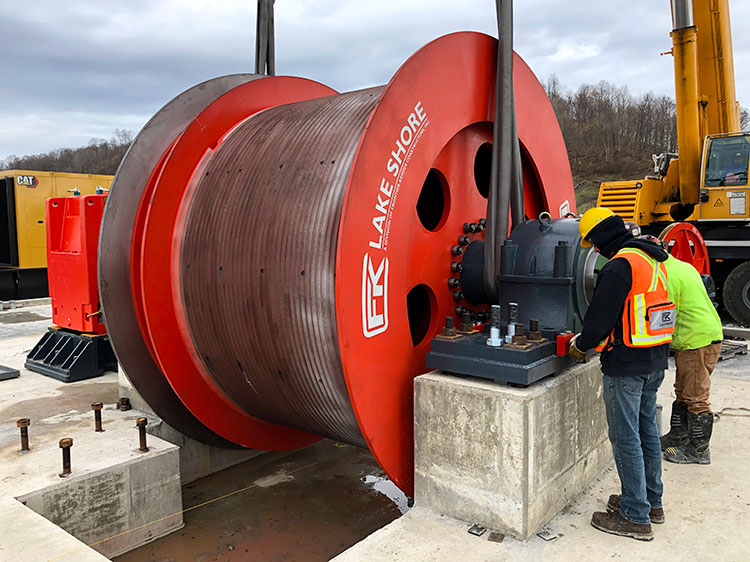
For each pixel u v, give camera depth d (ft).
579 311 11.11
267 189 11.46
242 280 11.35
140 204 12.57
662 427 15.28
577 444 11.00
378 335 10.11
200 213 12.46
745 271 32.89
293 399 11.89
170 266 12.72
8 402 17.04
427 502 10.49
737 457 13.20
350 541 12.10
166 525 12.42
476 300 12.56
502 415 9.45
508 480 9.48
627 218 37.37
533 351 9.77
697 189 34.96
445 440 10.14
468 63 12.05
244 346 11.78
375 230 9.89
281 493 14.24
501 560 8.89
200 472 15.02
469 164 13.14
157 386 13.24
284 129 12.44
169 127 13.87
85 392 18.15
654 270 9.43
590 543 9.40
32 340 27.86
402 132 10.35
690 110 33.83
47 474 11.18
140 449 12.32
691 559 8.95
